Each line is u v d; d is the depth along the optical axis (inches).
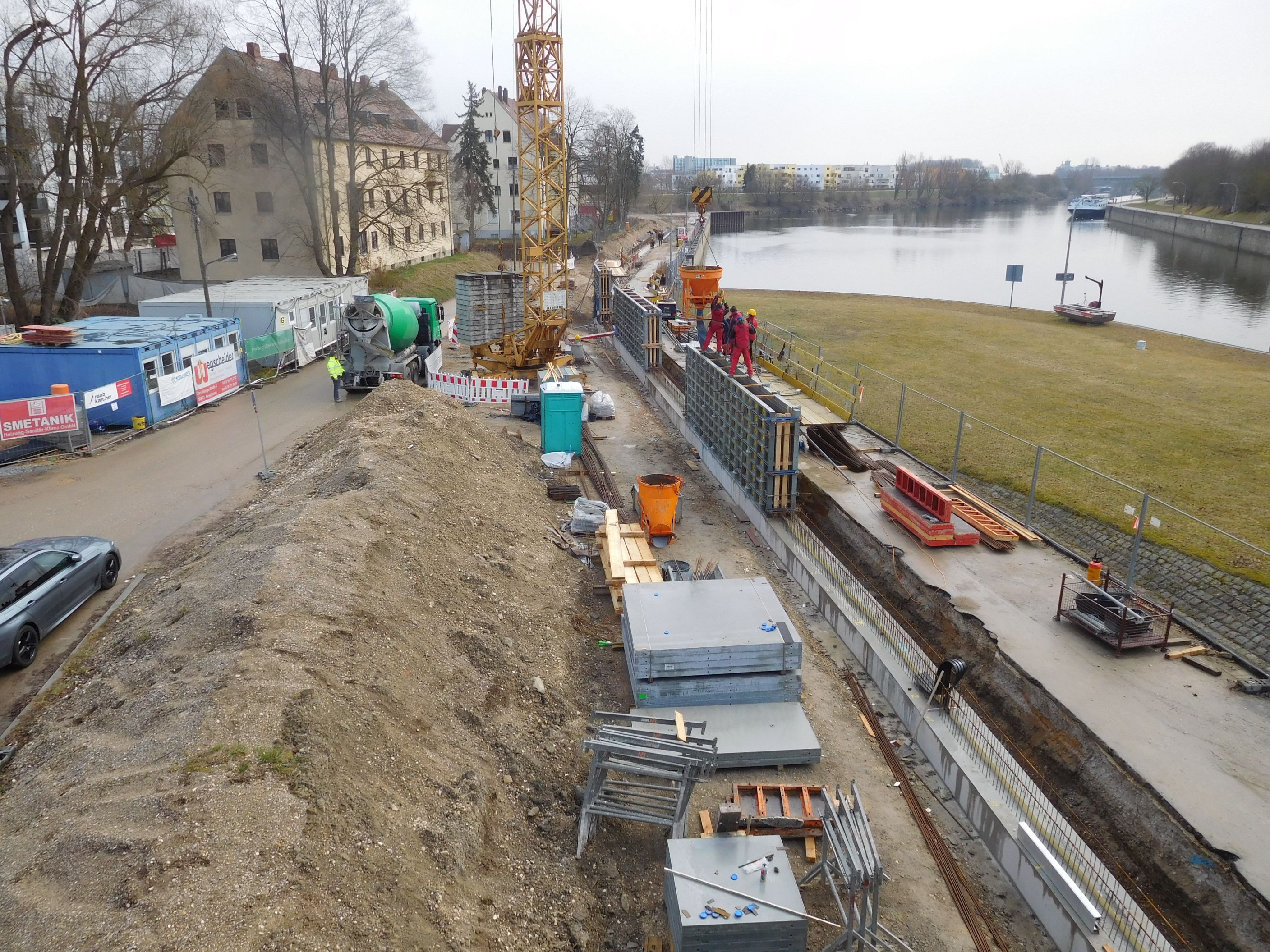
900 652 519.8
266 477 804.0
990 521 686.5
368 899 280.8
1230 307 2297.0
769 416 704.4
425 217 2655.0
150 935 244.5
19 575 509.4
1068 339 1505.9
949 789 430.0
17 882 278.2
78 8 1298.0
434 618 486.3
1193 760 413.4
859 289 2696.9
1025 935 348.2
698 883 316.5
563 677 503.8
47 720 421.7
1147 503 560.4
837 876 352.2
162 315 1277.1
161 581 584.7
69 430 880.3
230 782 305.3
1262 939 325.1
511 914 322.0
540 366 1315.2
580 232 3818.9
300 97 1914.4
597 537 679.1
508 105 3961.6
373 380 1133.7
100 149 1434.5
